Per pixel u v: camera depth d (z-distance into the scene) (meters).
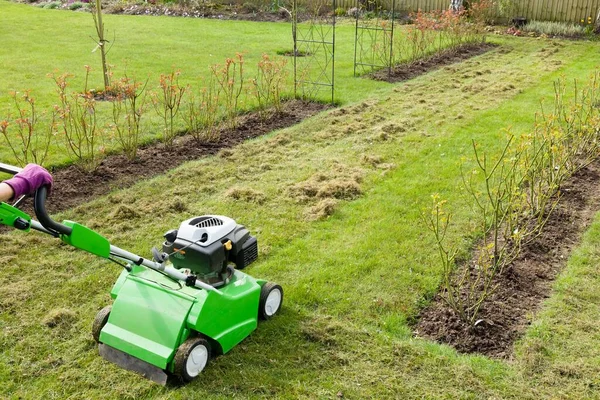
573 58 15.75
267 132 9.80
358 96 11.93
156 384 4.25
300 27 20.17
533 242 6.29
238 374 4.36
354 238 6.43
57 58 14.84
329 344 4.70
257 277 5.65
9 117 9.69
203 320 4.24
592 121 8.16
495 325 4.94
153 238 6.41
